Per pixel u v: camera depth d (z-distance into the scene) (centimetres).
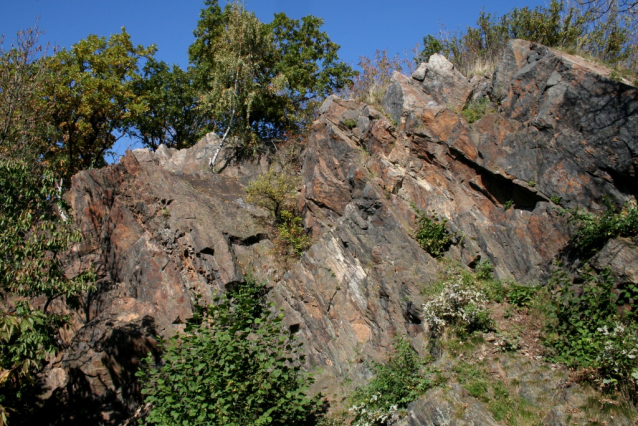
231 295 1105
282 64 2191
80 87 2119
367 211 1235
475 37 1756
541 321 901
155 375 919
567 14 1547
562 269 948
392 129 1306
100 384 1163
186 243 1380
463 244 1096
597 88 984
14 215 1088
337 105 1512
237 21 1992
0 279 1032
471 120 1221
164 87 2422
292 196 1523
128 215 1441
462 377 826
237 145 1930
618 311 792
